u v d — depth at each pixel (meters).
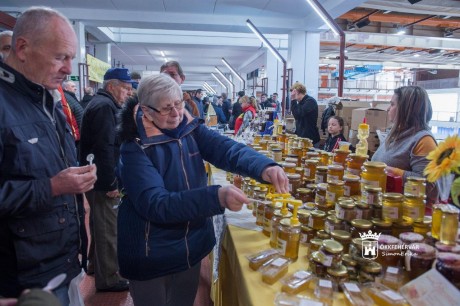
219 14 7.35
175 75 2.81
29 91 1.01
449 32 8.33
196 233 1.29
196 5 6.69
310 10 6.91
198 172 1.31
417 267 0.85
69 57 1.03
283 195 1.19
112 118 2.03
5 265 0.99
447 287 0.73
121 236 1.24
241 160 1.27
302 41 7.86
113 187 2.07
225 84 23.03
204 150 1.39
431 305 0.75
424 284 0.78
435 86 13.97
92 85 8.23
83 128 2.06
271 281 0.96
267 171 1.18
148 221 1.20
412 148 1.59
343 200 1.10
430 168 0.87
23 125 0.98
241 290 1.03
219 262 1.65
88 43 10.08
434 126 6.95
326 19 4.06
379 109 2.86
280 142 2.29
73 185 0.97
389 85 16.95
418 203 0.99
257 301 0.88
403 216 1.00
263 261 1.06
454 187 0.89
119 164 1.26
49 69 1.00
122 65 17.00
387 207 0.99
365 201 1.07
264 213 1.33
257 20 7.52
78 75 7.11
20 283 1.00
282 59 7.63
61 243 1.07
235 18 7.46
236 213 1.60
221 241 1.62
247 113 4.58
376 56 12.22
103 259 2.28
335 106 3.74
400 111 1.67
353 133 2.86
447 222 0.85
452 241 0.85
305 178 1.54
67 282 1.10
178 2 6.53
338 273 0.91
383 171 1.13
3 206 0.90
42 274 1.03
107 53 10.19
